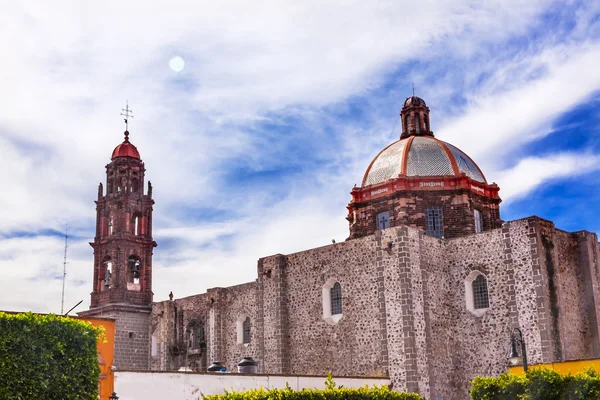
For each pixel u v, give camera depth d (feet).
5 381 77.05
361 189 178.60
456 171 172.86
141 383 110.73
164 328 204.33
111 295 204.13
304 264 166.71
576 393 85.46
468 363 145.07
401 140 187.42
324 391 80.02
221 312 189.88
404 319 142.20
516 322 138.31
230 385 119.34
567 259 144.36
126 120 219.00
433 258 150.20
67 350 82.64
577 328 141.08
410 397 83.82
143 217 213.46
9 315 79.77
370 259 152.56
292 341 165.17
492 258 145.07
